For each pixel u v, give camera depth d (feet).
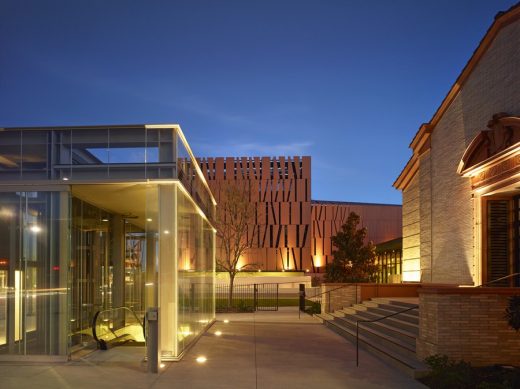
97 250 49.42
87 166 37.42
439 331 31.83
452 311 31.89
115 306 54.03
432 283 57.52
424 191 60.59
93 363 35.73
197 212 49.49
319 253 220.43
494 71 44.11
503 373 28.84
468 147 46.03
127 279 60.95
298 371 33.71
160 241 36.94
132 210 51.72
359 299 62.59
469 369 29.73
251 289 135.13
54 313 36.76
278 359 38.14
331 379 31.35
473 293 31.99
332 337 50.96
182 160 39.78
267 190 203.82
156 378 31.30
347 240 89.51
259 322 65.62
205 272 57.06
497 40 43.60
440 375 29.43
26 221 37.40
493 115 42.52
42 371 33.06
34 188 37.14
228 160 201.57
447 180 53.72
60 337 36.55
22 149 37.76
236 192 138.92
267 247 200.44
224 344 45.57
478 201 45.68
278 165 206.18
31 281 37.09
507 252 44.70
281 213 202.59
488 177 44.01
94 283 48.29
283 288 142.20
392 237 225.76
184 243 40.57
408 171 66.59
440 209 55.57
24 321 36.86
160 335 35.88
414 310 44.68
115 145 37.60
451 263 52.19
